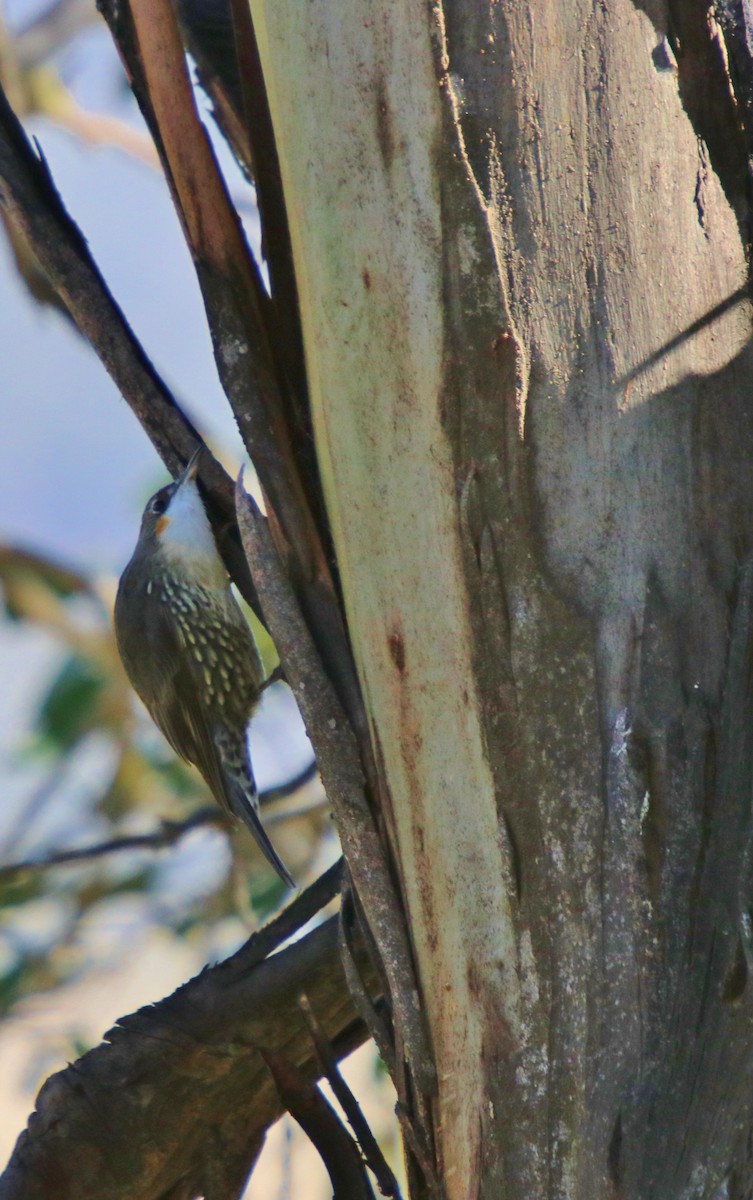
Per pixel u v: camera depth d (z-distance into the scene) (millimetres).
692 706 4234
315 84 4512
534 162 4363
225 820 8367
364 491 4504
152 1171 5824
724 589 4297
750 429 4398
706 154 4484
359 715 4711
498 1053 4340
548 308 4348
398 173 4418
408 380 4418
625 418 4332
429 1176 4520
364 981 5488
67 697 10492
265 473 4895
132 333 6352
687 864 4184
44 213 6223
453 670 4402
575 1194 4199
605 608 4301
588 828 4250
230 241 5047
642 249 4375
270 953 5734
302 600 4840
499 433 4352
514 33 4375
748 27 4488
